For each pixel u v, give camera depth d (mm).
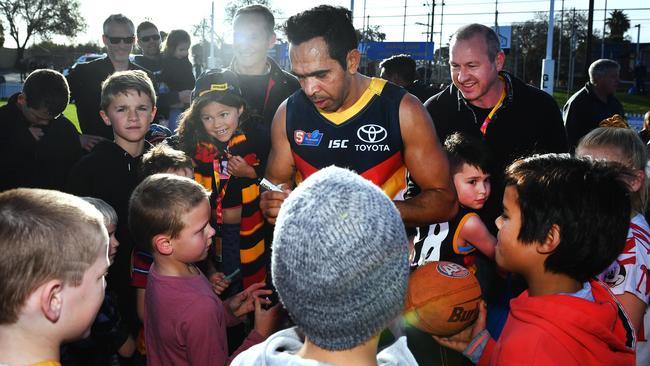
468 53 3361
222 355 2340
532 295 1861
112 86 3488
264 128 3838
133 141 3555
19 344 1387
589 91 6352
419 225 2346
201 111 3600
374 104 2359
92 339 2801
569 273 1772
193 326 2279
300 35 2182
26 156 4129
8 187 4172
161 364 2469
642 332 2387
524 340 1632
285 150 2557
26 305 1359
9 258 1335
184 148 3705
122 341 2920
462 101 3623
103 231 1519
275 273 1138
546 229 1733
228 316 2637
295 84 4535
